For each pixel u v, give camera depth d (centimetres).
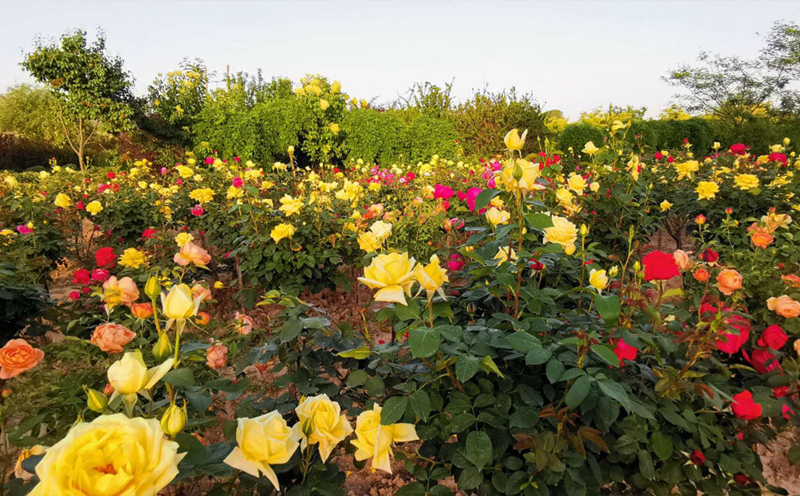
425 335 114
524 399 132
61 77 1530
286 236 336
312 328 156
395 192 597
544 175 230
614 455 132
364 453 126
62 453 66
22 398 153
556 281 200
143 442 71
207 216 467
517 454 139
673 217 496
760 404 138
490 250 159
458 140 1335
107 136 1836
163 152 1488
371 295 485
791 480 217
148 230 399
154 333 209
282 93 1527
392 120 1275
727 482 142
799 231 273
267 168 1230
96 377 171
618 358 121
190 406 157
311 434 117
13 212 492
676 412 136
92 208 490
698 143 1648
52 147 1944
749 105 1942
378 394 137
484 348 129
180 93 1552
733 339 144
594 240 338
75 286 451
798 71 1895
